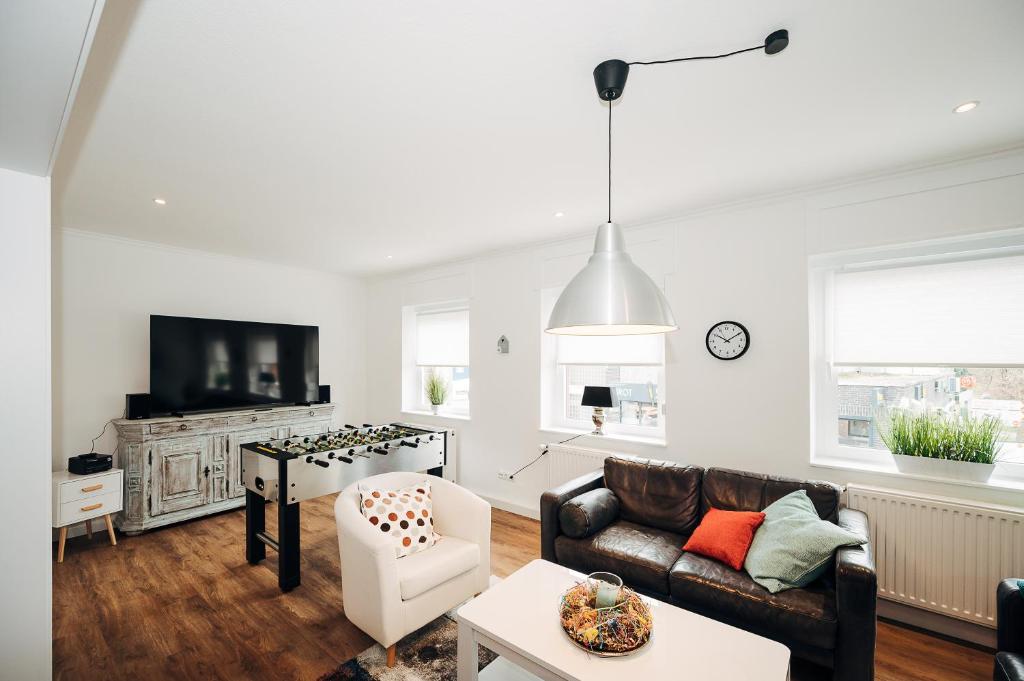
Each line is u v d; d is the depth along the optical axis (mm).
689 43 1482
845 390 2812
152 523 3613
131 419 3701
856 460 2752
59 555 3105
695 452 3158
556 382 4113
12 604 1665
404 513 2492
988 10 1326
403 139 2131
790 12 1346
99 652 2156
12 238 1688
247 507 3084
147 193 2799
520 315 4176
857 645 1759
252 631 2330
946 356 2453
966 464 2342
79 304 3676
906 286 2578
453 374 5047
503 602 1821
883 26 1397
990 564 2148
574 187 2748
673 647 1547
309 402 4938
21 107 1242
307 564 3074
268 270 4879
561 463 3717
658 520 2740
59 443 3574
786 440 2826
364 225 3500
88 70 1586
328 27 1394
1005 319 2318
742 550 2207
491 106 1862
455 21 1376
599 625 1531
